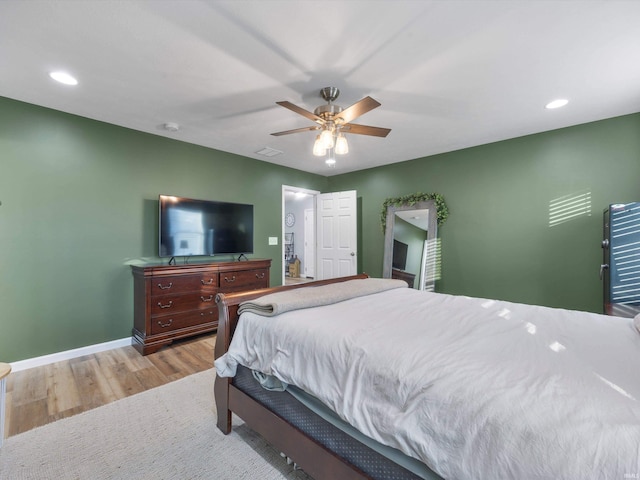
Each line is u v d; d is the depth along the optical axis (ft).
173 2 4.89
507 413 2.55
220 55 6.34
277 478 4.80
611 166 9.70
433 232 13.60
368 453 3.61
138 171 10.78
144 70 6.91
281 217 15.96
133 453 5.30
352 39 5.83
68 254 9.32
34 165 8.71
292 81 7.37
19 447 5.39
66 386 7.61
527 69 6.88
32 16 5.16
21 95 8.13
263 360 4.91
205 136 11.39
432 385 3.03
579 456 2.13
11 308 8.40
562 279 10.64
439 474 2.73
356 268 16.07
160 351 9.96
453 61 6.55
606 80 7.38
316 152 7.42
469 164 12.76
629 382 2.89
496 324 4.87
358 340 4.01
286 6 4.99
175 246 11.21
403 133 11.00
